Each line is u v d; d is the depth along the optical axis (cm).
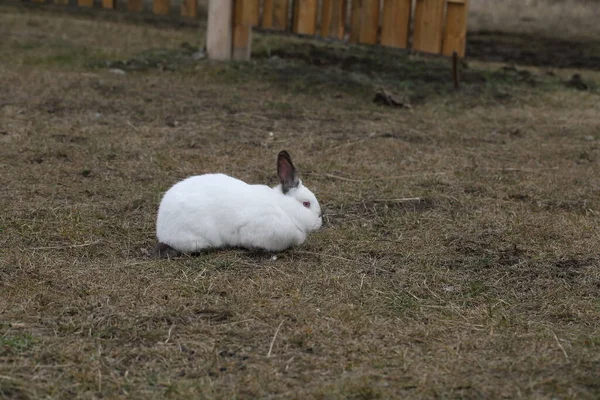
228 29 1636
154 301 656
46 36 1792
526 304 684
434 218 886
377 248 795
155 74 1536
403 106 1406
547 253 795
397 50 1877
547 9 2603
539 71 1780
